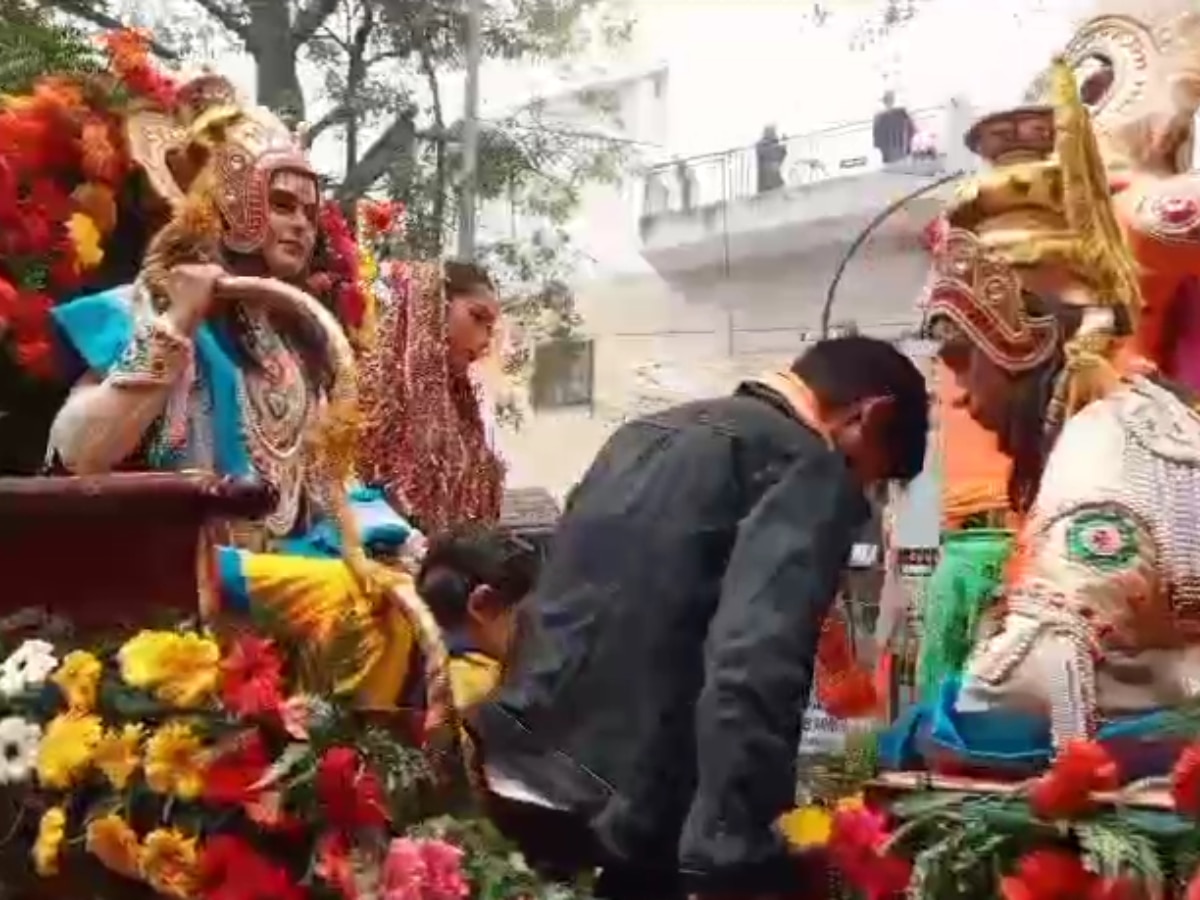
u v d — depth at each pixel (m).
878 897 2.52
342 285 3.63
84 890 2.65
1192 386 2.98
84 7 3.86
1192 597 2.63
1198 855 2.32
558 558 2.91
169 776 2.57
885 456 2.85
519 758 2.83
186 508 2.66
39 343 3.36
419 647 2.94
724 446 2.81
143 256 3.46
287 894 2.55
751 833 2.58
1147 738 2.56
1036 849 2.41
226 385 3.30
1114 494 2.66
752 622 2.62
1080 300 2.88
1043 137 2.94
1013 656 2.61
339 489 3.17
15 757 2.67
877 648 3.07
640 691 2.78
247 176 3.40
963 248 2.94
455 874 2.60
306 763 2.60
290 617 2.88
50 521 2.73
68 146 3.55
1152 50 3.15
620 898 2.81
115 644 2.71
